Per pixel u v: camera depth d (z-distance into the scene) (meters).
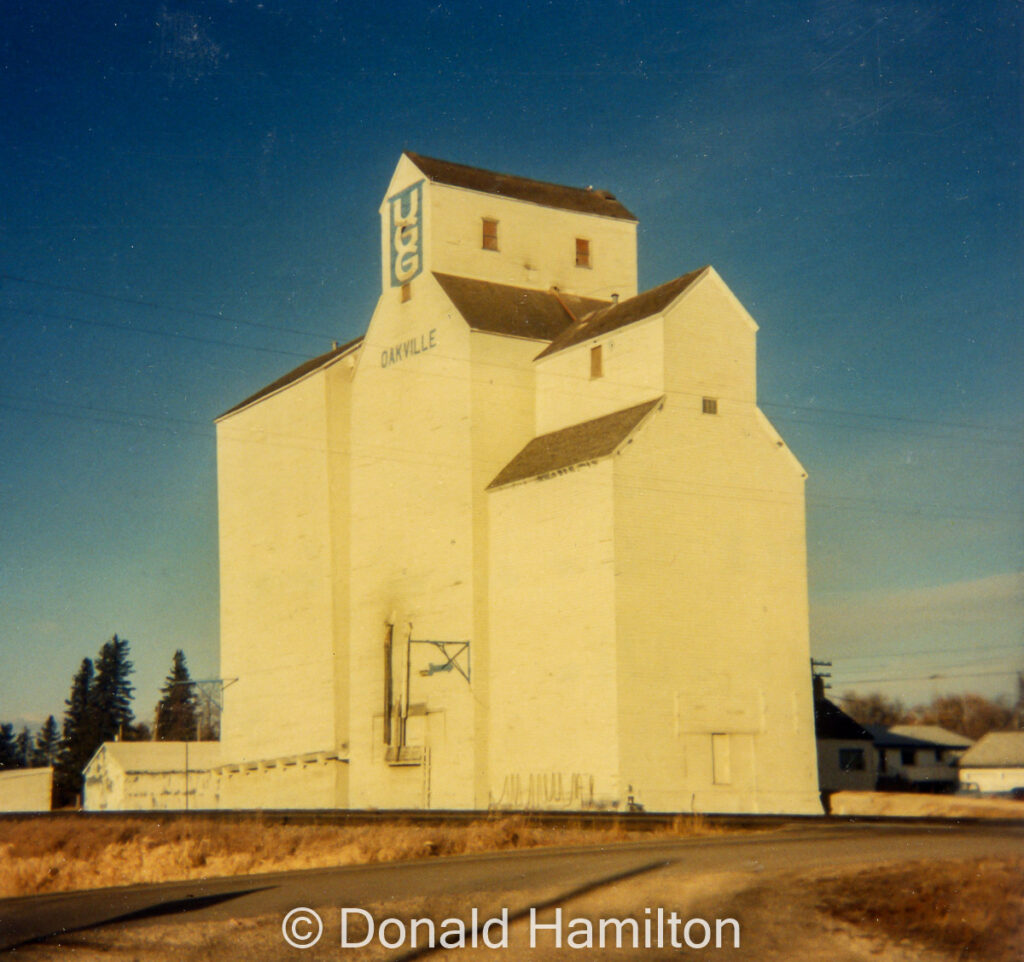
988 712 95.50
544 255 71.00
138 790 88.25
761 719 54.59
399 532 64.19
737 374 57.16
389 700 62.88
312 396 71.94
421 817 43.69
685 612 53.38
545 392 61.53
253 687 75.94
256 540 76.81
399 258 67.56
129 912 22.38
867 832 29.92
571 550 54.12
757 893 21.05
